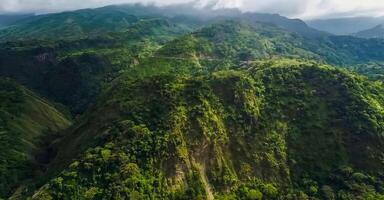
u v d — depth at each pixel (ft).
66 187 410.11
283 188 467.11
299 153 503.20
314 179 478.59
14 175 540.93
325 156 500.33
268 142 503.20
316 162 494.59
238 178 464.24
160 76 562.25
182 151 450.30
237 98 527.81
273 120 529.45
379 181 474.08
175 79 546.67
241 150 486.79
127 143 449.06
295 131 524.93
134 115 486.38
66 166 453.17
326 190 460.55
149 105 499.10
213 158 465.88
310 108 550.77
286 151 502.79
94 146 461.37
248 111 519.60
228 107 519.19
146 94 523.70
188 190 428.97
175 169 437.99
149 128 467.11
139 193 407.85
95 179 419.33
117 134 462.19
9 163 561.02
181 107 489.67
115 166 428.15
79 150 476.54
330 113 544.62
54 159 541.75
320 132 522.06
